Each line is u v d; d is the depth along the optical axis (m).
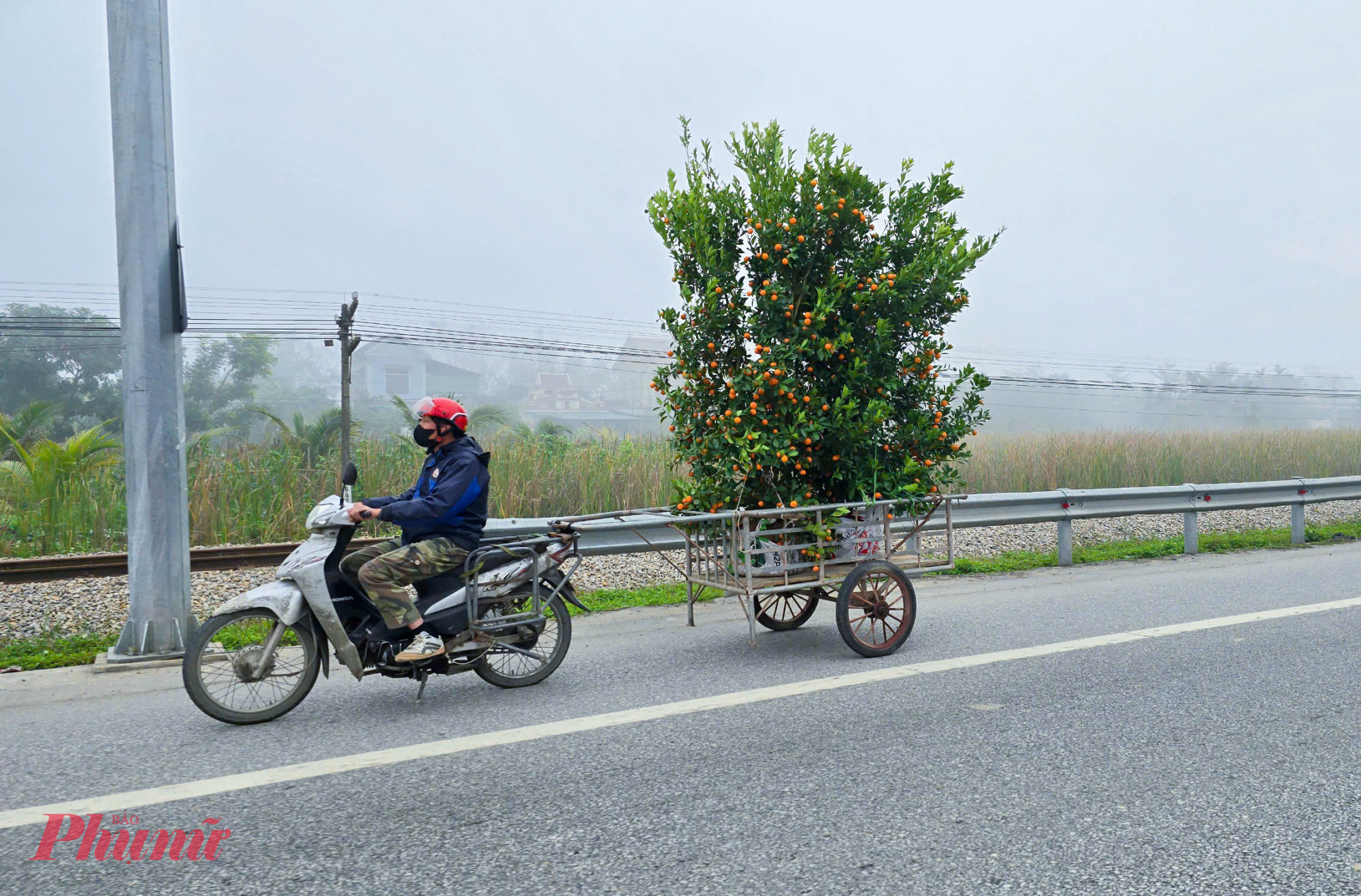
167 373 6.13
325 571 4.77
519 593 5.28
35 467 11.93
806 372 6.20
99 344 30.55
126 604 7.64
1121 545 11.14
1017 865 3.01
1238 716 4.56
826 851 3.12
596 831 3.31
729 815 3.43
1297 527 11.43
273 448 13.20
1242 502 10.89
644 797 3.62
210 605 7.79
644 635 6.71
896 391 6.35
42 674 5.80
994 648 6.00
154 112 6.05
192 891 2.89
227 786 3.78
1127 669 5.43
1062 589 8.25
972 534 11.93
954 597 7.97
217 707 4.60
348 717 4.75
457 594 5.05
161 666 5.96
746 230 6.22
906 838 3.21
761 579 5.94
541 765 3.98
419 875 2.99
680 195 6.27
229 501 10.84
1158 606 7.32
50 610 7.43
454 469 4.96
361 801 3.60
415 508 4.81
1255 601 7.48
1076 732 4.34
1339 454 19.45
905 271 6.02
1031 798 3.56
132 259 6.02
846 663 5.72
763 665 5.71
